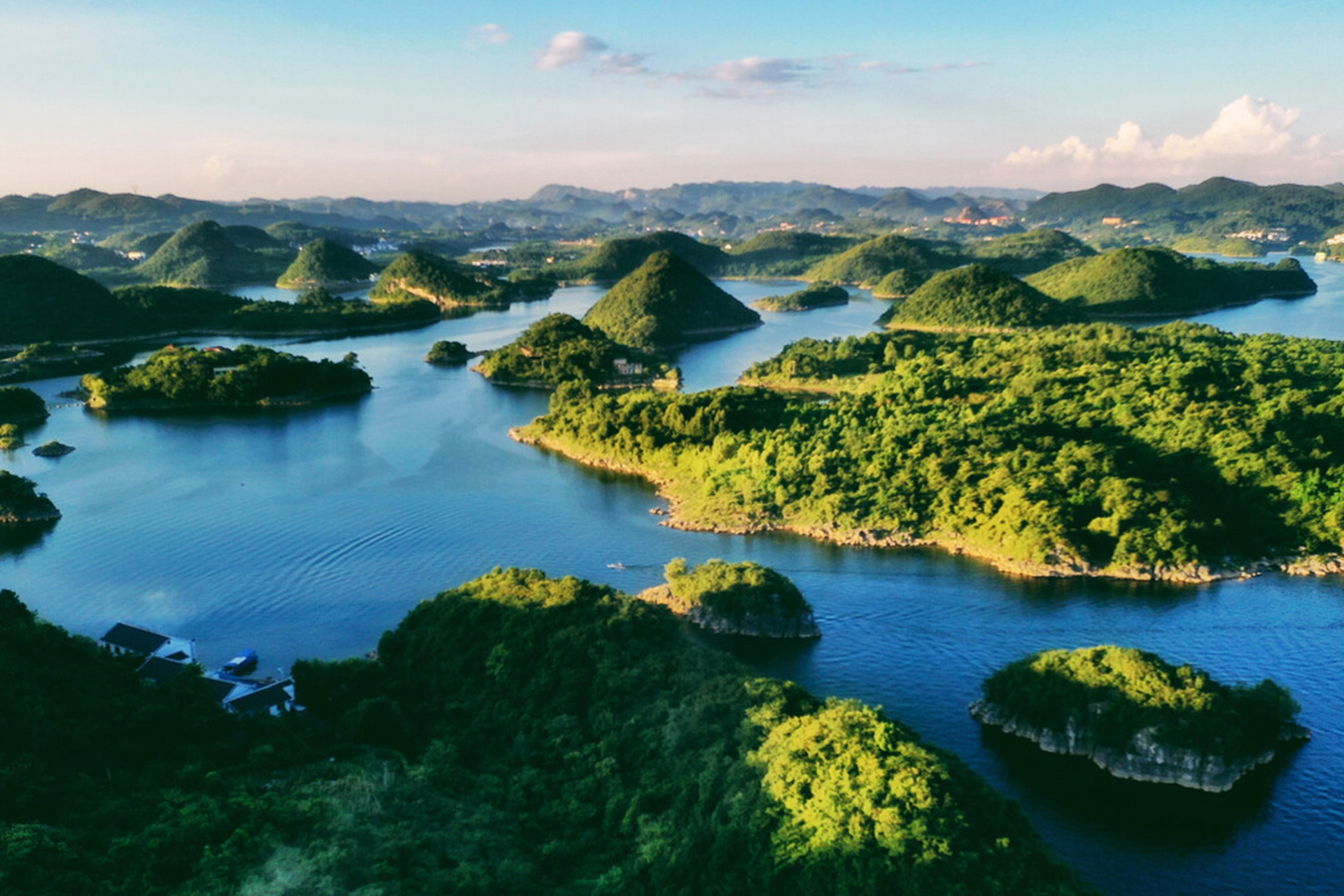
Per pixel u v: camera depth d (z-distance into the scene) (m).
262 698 116.19
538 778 100.62
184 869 77.75
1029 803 104.38
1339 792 105.25
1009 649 138.75
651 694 110.25
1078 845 98.00
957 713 122.50
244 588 165.00
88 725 99.00
